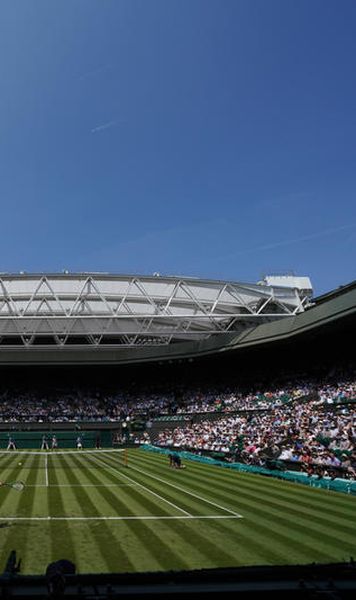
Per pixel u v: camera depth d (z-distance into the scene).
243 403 58.62
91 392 75.06
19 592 4.19
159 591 4.18
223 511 18.23
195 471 32.69
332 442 33.41
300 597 4.26
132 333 56.44
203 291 52.19
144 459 42.38
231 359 66.06
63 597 4.08
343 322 42.03
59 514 17.16
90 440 61.34
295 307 56.19
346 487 22.88
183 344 62.50
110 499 20.67
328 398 46.16
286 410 49.66
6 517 16.45
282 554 12.31
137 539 13.76
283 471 29.36
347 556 12.12
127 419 66.12
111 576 4.45
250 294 52.09
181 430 58.19
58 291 50.47
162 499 20.89
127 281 50.56
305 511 18.27
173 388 73.00
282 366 62.97
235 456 37.56
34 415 66.44
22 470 31.61
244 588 4.27
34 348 66.81
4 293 47.66
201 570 4.58
